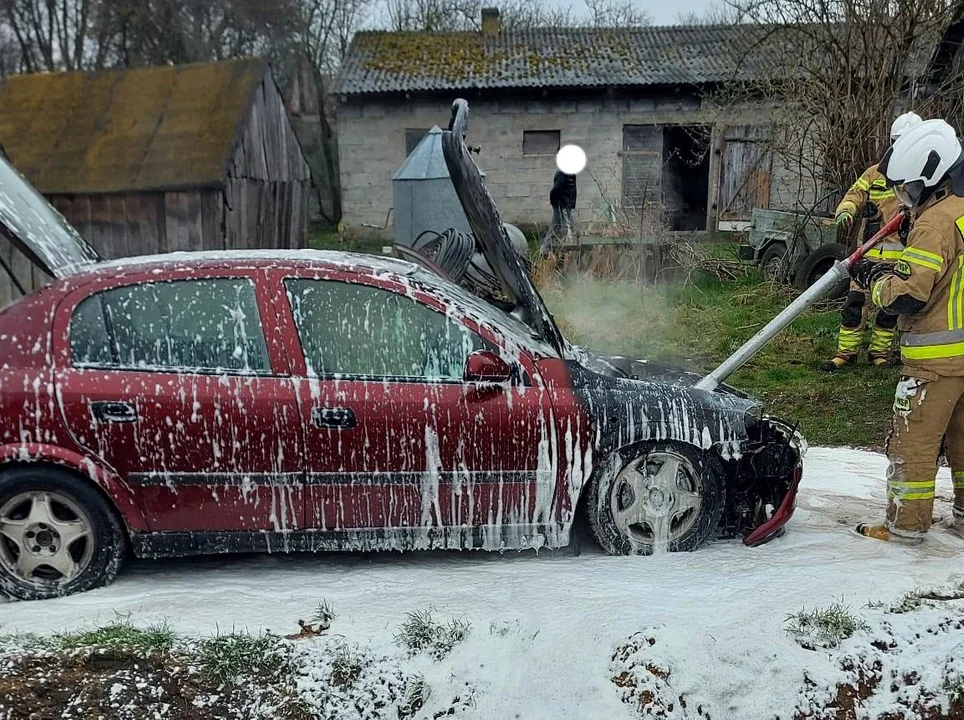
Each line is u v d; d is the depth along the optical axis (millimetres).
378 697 2922
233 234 11344
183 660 3000
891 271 3801
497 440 3609
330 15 25438
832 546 4012
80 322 3447
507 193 17656
